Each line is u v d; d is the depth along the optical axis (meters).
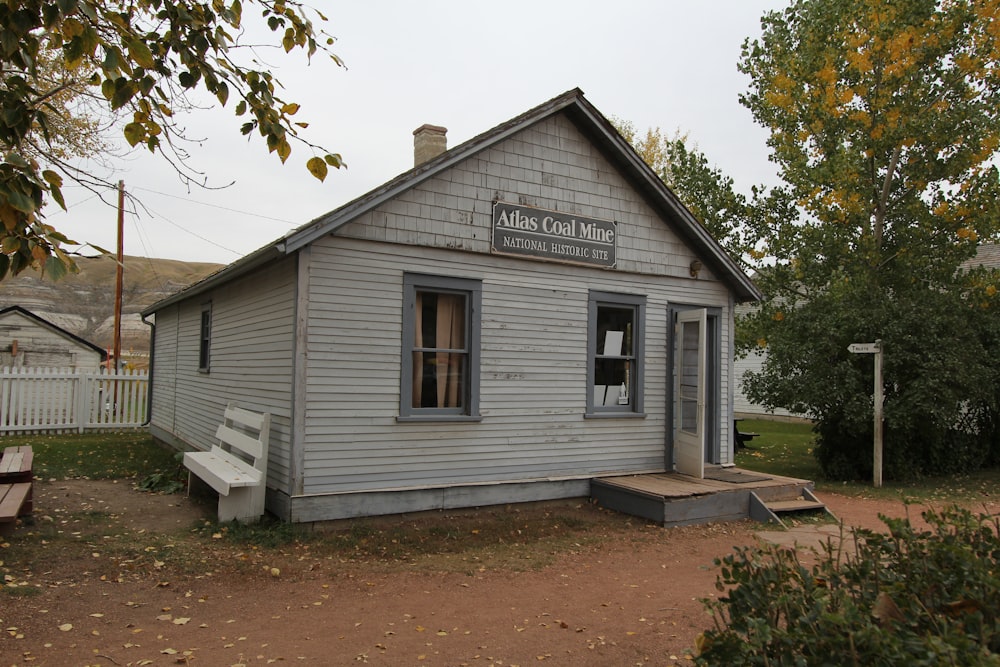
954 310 13.86
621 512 10.28
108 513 9.34
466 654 5.20
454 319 9.83
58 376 18.92
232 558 7.44
